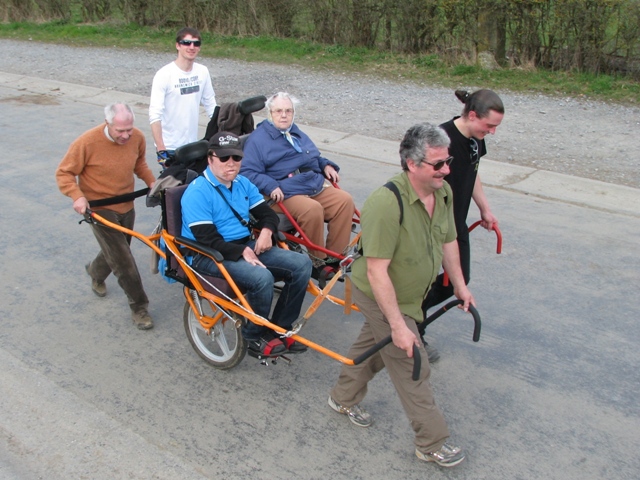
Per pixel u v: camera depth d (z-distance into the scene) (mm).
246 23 16969
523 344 4758
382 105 11227
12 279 5762
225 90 12477
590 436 3848
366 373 3783
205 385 4336
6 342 4824
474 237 6461
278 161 4980
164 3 18406
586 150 8828
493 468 3602
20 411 4074
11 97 12422
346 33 15289
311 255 4906
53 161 8766
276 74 13656
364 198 7461
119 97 12273
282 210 4887
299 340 3744
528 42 12758
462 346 4746
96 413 4055
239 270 3975
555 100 11258
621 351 4652
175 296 5508
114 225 4484
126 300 5445
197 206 4066
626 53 11977
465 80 12625
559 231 6555
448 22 13242
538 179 7867
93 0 19906
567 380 4355
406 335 3166
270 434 3869
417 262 3285
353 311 5262
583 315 5102
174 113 5895
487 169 8211
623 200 7238
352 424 3955
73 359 4625
